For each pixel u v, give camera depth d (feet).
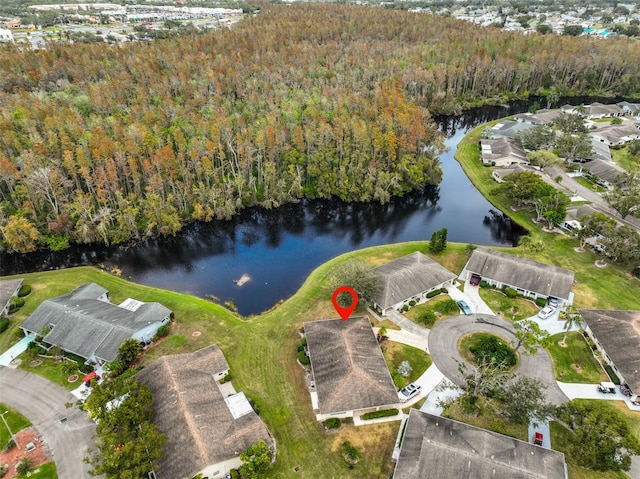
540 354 203.62
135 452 141.38
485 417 172.86
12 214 304.30
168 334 219.20
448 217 343.05
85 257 298.56
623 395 183.62
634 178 335.06
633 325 202.80
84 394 185.16
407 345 209.26
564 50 631.97
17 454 160.86
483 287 247.50
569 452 159.12
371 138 370.94
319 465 158.51
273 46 635.25
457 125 536.01
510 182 327.67
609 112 526.57
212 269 285.84
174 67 524.11
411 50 636.48
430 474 143.54
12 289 242.99
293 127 388.78
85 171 301.43
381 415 175.52
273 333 219.20
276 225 340.80
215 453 151.33
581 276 256.73
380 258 282.15
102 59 542.98
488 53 634.43
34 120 362.33
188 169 334.85
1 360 203.41
